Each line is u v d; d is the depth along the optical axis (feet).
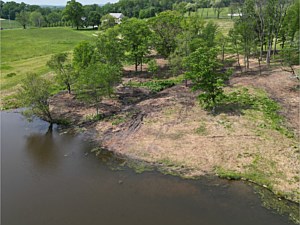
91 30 425.28
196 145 98.12
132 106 133.08
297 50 168.76
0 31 396.78
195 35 171.22
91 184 84.02
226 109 118.42
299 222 67.67
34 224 70.44
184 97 137.90
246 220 69.00
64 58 150.20
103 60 155.94
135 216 71.46
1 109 140.05
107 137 109.09
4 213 74.02
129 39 173.88
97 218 71.31
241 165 87.30
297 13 168.25
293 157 88.02
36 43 307.17
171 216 71.05
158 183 82.94
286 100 124.57
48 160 97.09
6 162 96.43
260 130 101.91
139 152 97.86
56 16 581.53
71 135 113.29
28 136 114.01
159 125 113.09
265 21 174.29
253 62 182.91
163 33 187.73
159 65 196.75
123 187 82.07
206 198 76.54
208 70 112.16
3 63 222.89
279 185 78.89
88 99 125.80
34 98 117.08
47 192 81.35
